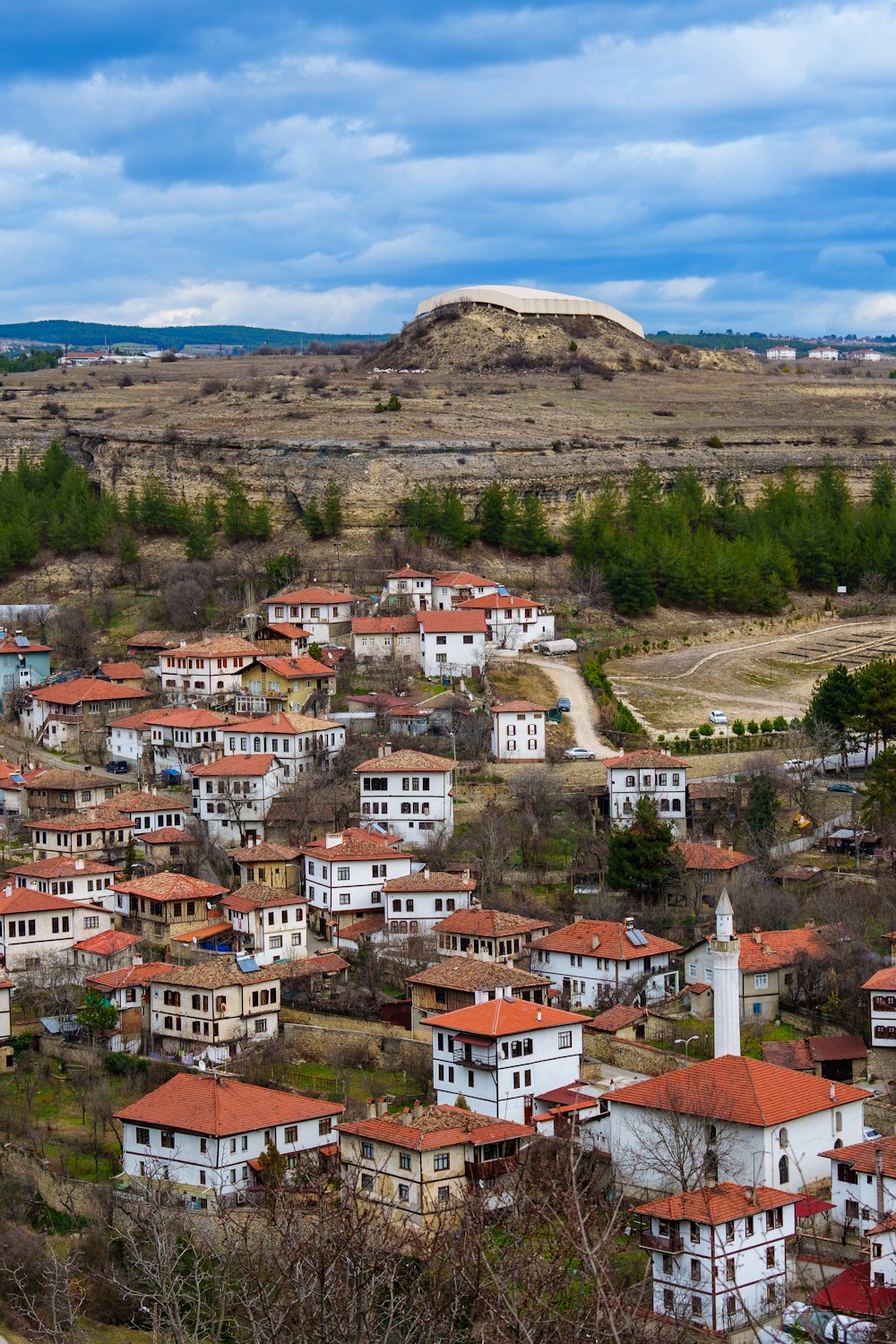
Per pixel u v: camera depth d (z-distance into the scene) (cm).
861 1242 11256
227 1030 15762
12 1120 14462
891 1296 10044
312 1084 14862
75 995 16662
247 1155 13050
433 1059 14562
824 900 17400
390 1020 15938
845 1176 11606
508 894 18575
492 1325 6550
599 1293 5978
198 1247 11419
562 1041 14275
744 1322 10056
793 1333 9681
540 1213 7312
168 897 18062
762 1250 10600
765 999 15575
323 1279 6906
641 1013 15400
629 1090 12500
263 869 18988
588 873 18925
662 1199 11062
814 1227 11488
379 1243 8112
